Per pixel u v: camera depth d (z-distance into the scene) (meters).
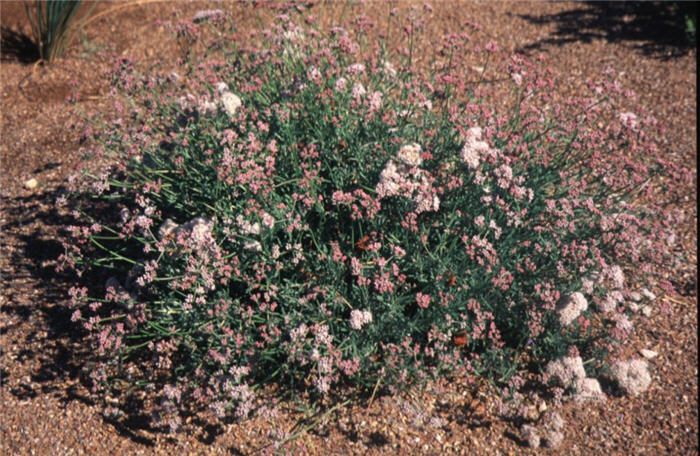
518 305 1.04
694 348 1.07
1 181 1.52
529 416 0.99
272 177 1.09
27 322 1.19
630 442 0.96
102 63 1.90
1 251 1.33
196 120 1.22
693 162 1.42
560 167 1.18
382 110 1.16
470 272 1.02
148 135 1.22
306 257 1.10
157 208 1.22
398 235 1.09
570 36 1.95
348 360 0.98
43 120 1.70
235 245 1.05
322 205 1.12
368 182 1.12
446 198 1.12
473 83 1.67
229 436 1.00
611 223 1.04
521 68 1.21
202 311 1.01
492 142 1.12
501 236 1.09
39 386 1.08
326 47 1.29
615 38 1.92
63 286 1.25
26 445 1.01
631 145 1.19
